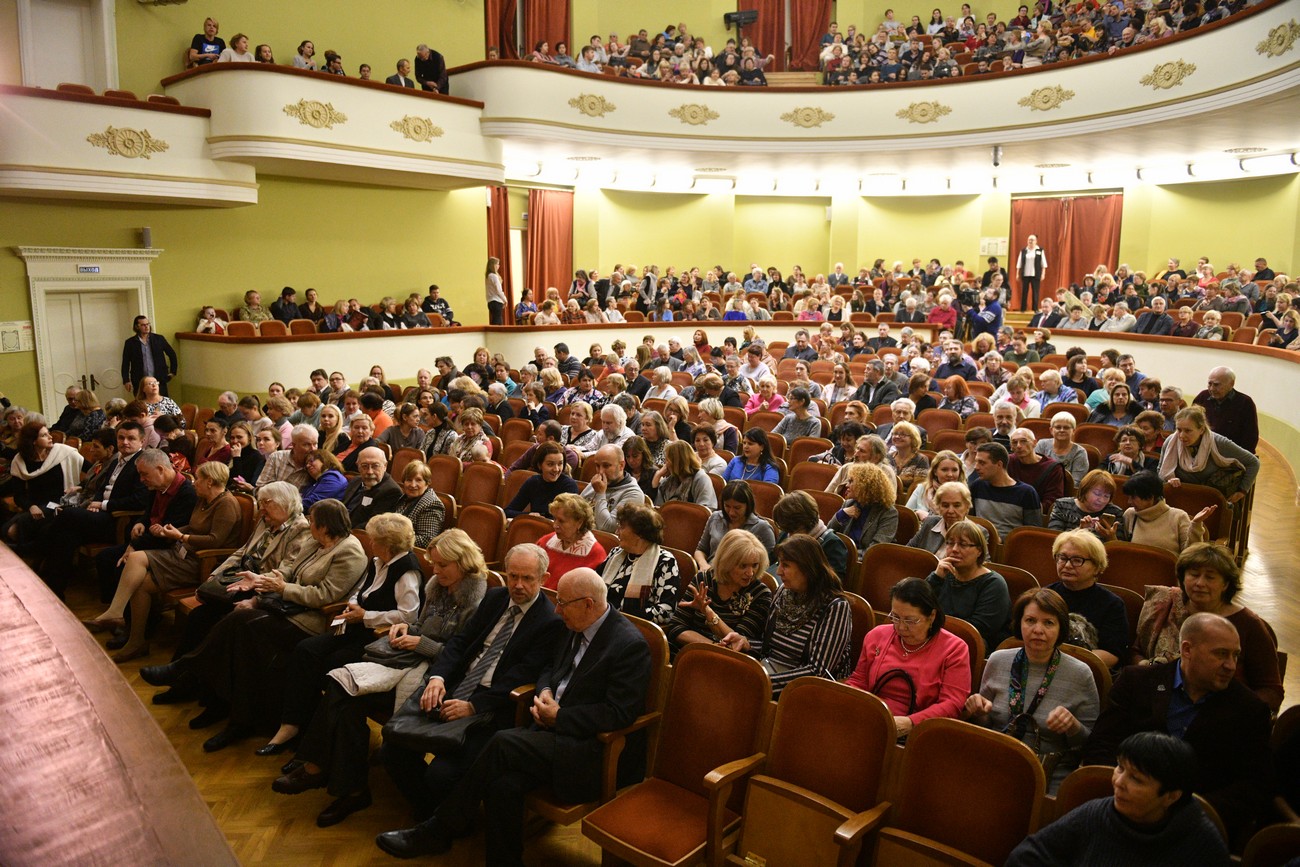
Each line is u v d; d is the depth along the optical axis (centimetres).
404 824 353
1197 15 1120
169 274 1147
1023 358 1180
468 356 1337
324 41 1304
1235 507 559
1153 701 284
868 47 1574
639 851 279
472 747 336
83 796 57
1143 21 1286
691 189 1838
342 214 1316
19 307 1029
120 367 1120
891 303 1661
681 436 711
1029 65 1314
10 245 1013
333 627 397
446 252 1462
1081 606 365
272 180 1234
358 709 362
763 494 565
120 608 494
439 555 387
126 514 583
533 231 1678
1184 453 554
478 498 626
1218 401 624
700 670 317
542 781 315
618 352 1147
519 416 860
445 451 718
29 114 919
